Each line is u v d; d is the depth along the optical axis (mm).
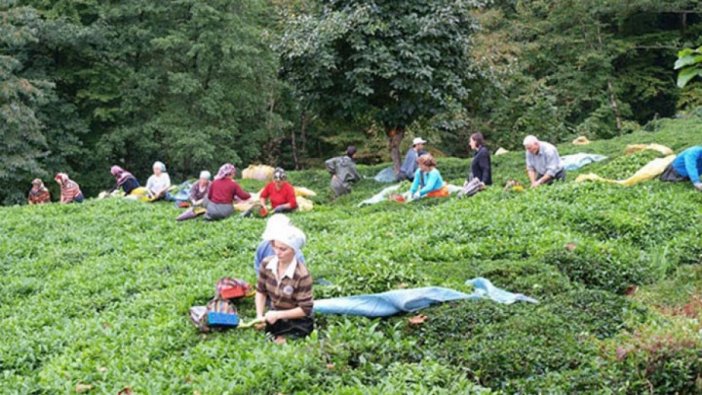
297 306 7043
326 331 7137
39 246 13875
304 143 36062
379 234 11875
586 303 7625
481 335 6863
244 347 6883
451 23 21016
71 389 6590
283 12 23391
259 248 7766
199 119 30422
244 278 9070
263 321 7289
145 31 29625
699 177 13047
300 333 7078
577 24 34625
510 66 24828
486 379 6273
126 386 6367
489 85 23797
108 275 10938
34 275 12023
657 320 7105
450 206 13203
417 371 6098
